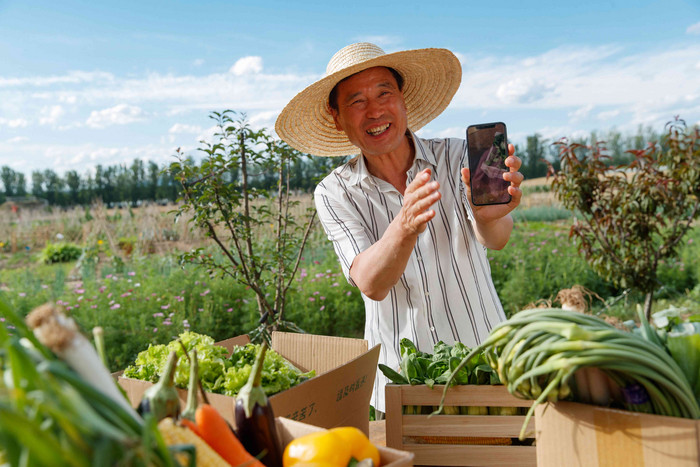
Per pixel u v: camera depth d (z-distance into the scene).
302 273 7.80
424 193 1.63
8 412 0.53
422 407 1.39
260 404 0.96
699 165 5.52
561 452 0.96
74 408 0.58
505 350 0.97
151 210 13.53
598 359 0.87
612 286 8.45
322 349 1.74
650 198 5.64
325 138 2.75
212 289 7.00
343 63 2.20
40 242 15.80
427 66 2.42
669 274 8.76
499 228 2.15
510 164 1.75
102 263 11.26
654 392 0.88
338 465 0.87
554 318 0.93
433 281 2.26
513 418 1.32
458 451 1.33
